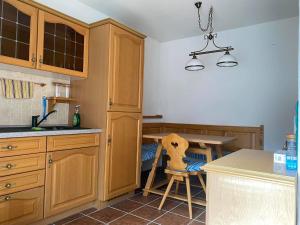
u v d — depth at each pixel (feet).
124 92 9.02
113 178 8.57
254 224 3.73
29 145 6.34
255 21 12.00
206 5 10.26
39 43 7.50
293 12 10.93
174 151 8.49
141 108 9.90
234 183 3.92
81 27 8.71
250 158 4.95
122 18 11.73
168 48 15.42
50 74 8.62
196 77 14.29
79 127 8.90
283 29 11.72
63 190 7.25
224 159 4.84
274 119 11.89
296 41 11.39
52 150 6.90
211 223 4.11
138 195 9.89
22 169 6.20
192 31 13.52
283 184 3.52
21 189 6.19
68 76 8.82
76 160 7.63
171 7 10.50
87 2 10.13
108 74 8.34
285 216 3.51
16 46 7.06
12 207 6.02
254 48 12.46
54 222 7.20
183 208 8.64
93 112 8.71
